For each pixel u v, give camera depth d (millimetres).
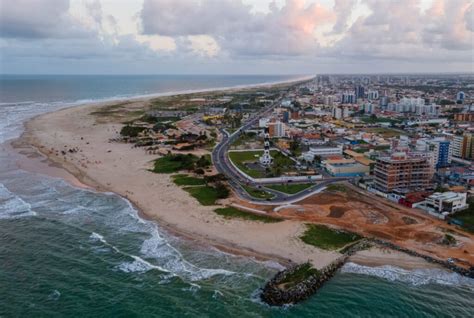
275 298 91688
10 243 120250
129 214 144875
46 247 118000
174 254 114312
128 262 109562
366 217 142125
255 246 118688
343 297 95125
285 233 127125
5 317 85188
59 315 86312
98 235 126625
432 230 130750
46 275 102375
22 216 141625
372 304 92625
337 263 108062
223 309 89312
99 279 100688
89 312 87562
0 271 104062
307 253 114062
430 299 95062
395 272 106125
